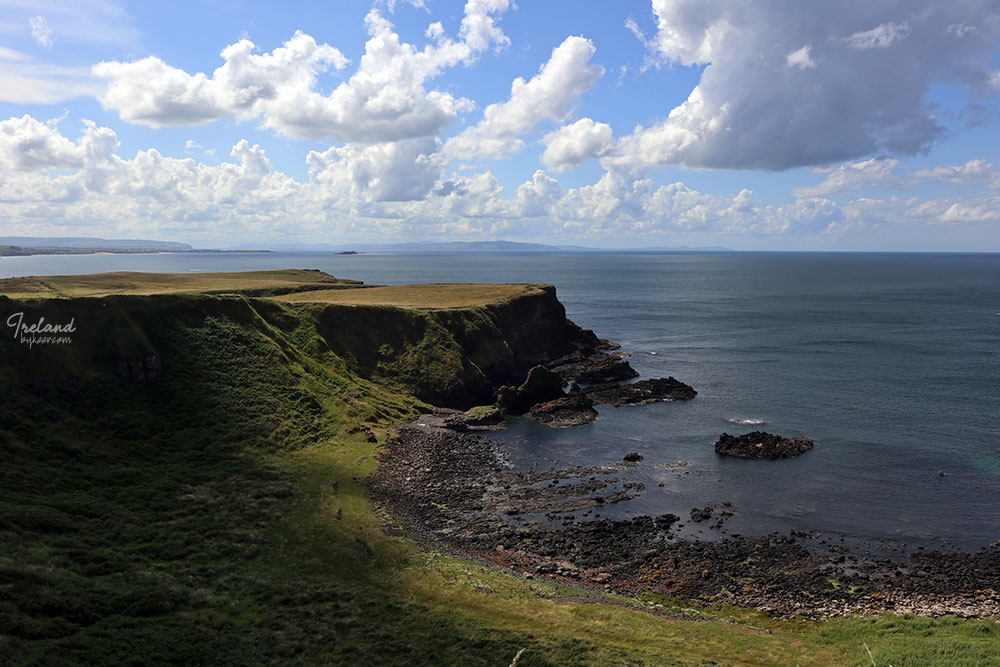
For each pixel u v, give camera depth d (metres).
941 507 53.03
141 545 38.66
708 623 35.22
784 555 45.16
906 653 31.22
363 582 37.69
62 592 30.34
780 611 38.09
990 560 44.22
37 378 56.12
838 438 71.00
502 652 29.59
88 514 41.47
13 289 78.75
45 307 63.41
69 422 53.72
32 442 49.34
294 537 43.31
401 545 44.16
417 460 64.19
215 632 29.80
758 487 57.50
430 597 36.22
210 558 38.62
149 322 69.25
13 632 26.28
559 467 63.12
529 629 32.66
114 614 30.00
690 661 29.91
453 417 78.75
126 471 49.31
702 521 50.88
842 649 32.25
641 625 34.12
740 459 64.94
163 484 48.72
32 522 37.69
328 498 51.44
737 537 48.03
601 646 30.95
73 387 57.41
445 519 51.28
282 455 59.22
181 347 67.94
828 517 51.34
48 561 33.50
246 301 80.56
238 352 71.31
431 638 30.89
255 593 34.72
